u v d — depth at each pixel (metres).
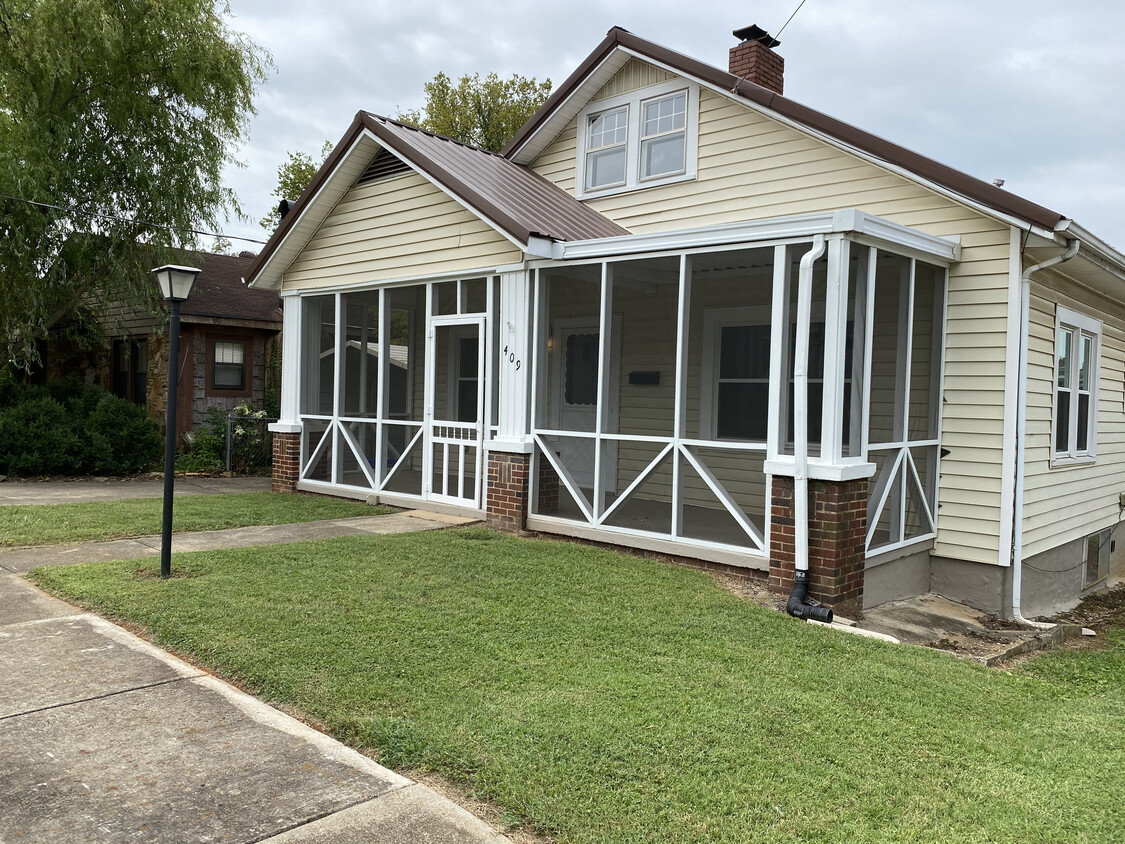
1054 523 8.63
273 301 17.47
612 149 10.62
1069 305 8.73
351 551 7.01
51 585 5.76
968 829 2.98
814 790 3.20
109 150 13.65
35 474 12.80
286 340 11.55
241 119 15.04
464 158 10.28
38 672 4.13
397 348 12.90
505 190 9.38
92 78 13.22
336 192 10.48
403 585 5.89
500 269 8.57
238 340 16.23
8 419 12.41
